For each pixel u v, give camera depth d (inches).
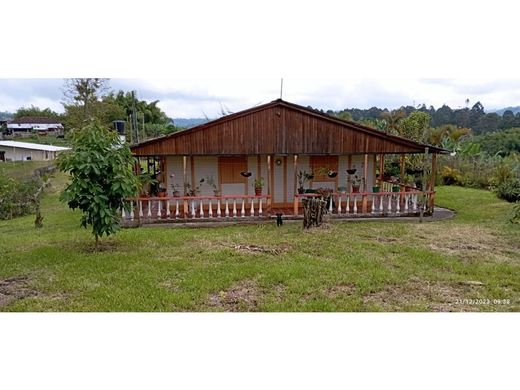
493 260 378.3
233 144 568.7
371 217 577.6
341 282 316.2
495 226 528.1
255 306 273.1
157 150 554.6
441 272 343.6
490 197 791.1
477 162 1019.9
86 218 403.9
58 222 641.0
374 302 281.1
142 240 455.8
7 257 391.9
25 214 809.5
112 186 387.5
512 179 794.8
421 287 309.7
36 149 1898.4
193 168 626.5
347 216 574.9
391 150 589.9
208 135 562.9
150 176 609.0
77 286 309.4
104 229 394.9
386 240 454.6
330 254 394.3
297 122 577.0
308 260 372.2
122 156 404.2
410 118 1088.2
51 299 286.4
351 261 368.5
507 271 345.4
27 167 1353.3
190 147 560.7
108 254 397.1
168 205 577.9
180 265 357.4
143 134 1764.3
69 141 413.1
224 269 345.7
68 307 271.3
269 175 597.9
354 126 581.3
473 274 337.7
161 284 313.9
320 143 582.2
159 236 474.9
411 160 901.8
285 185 648.4
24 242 461.7
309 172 649.0
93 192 383.9
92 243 445.7
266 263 363.6
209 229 518.6
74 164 378.9
